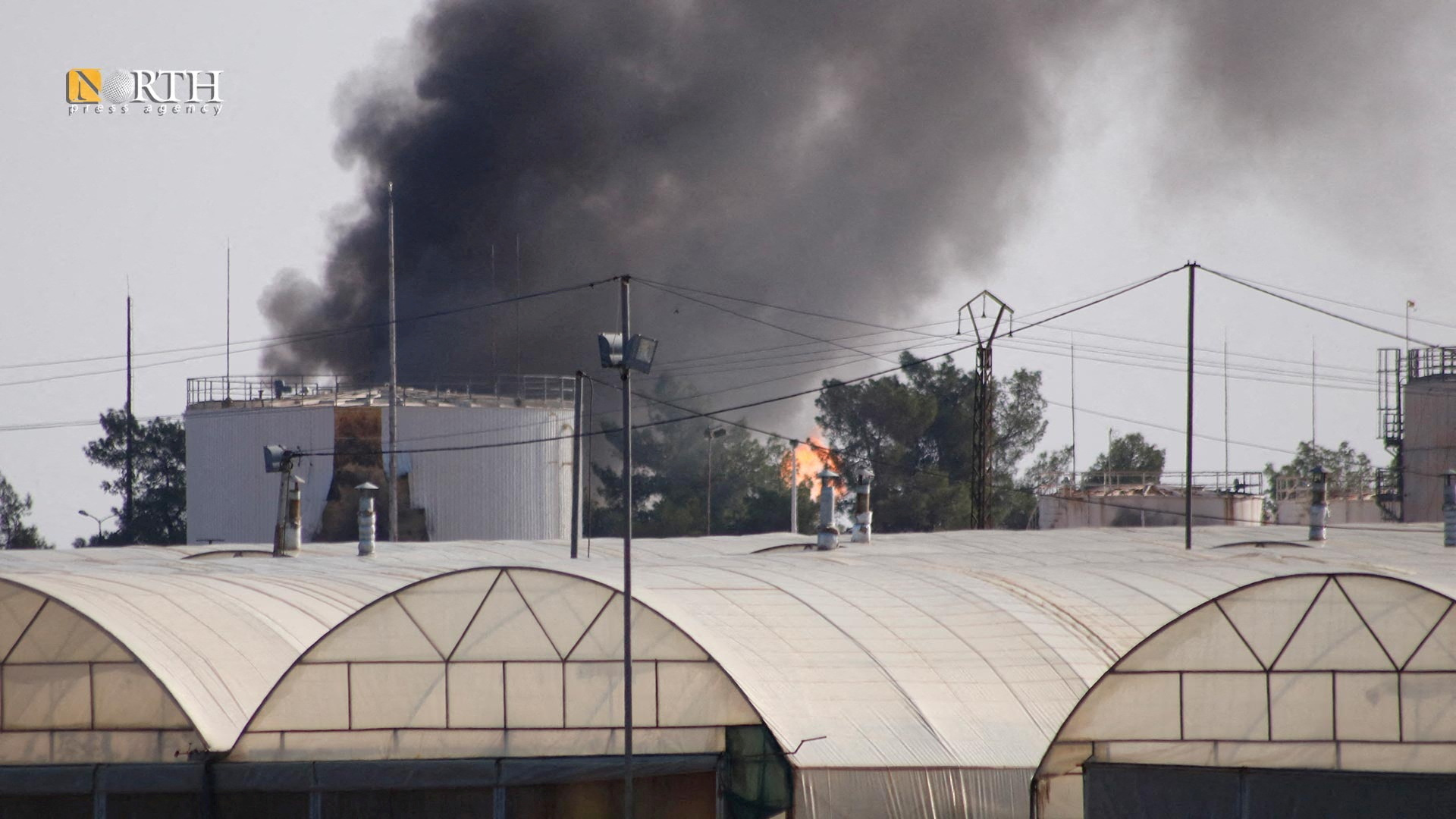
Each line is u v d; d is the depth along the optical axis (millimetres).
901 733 51312
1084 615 63250
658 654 49438
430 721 49594
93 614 51125
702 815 49031
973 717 53281
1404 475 148750
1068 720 47094
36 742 50250
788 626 57219
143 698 50188
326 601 63094
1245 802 45688
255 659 54781
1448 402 143875
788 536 105062
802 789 48406
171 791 49406
